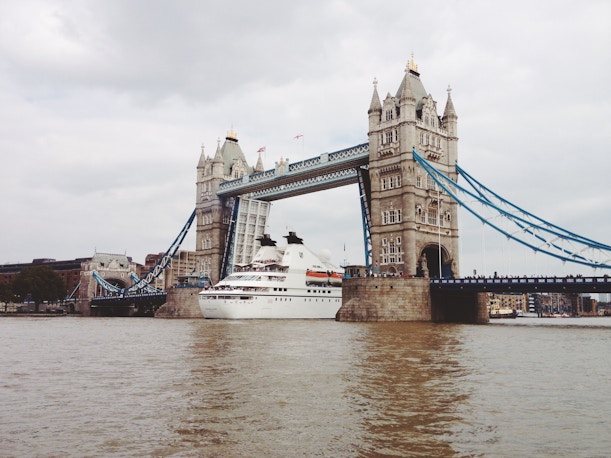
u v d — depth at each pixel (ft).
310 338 164.45
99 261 652.48
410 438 53.31
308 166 380.17
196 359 112.47
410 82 338.13
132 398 72.23
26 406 67.92
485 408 65.67
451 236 333.42
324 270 358.43
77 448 50.49
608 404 67.92
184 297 434.71
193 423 59.26
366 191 343.46
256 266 354.95
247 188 439.22
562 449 49.75
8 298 587.68
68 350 138.72
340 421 59.82
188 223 502.38
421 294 283.59
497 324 293.23
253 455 48.42
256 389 77.61
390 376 88.28
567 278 249.96
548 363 105.50
